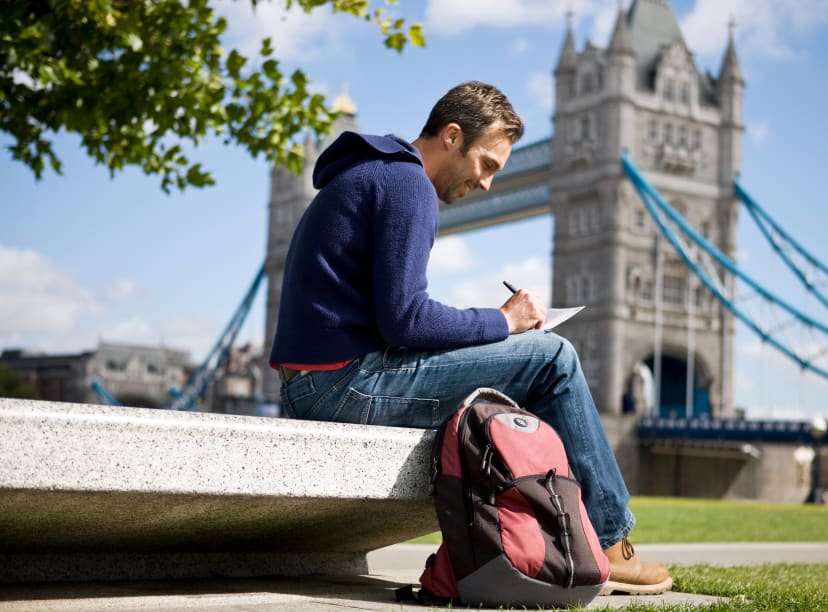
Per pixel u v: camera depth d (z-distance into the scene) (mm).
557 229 74688
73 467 2561
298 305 3320
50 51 7738
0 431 2475
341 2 8352
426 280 3289
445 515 3113
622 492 3500
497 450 3084
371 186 3262
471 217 81875
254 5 8375
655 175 73375
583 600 3133
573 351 3459
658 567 3779
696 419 61812
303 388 3381
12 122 8523
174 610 2926
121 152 9023
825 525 15930
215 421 2797
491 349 3383
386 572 4637
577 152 73562
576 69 76000
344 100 99875
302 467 2938
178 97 8336
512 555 3020
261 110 8656
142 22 8180
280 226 105000
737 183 75875
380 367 3301
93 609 2865
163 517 2992
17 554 3336
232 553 3801
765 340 61469
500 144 3553
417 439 3205
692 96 76000
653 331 71625
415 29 8438
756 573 5621
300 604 3088
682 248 66500
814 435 45406
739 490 65812
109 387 142250
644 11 78188
